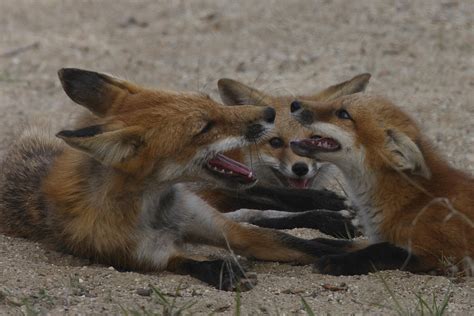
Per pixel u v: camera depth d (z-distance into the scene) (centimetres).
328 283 1012
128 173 1038
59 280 1002
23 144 1295
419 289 998
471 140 1573
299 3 2569
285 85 1928
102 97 1094
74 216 1075
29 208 1159
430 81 1894
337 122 1149
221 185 1079
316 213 1299
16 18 2673
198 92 1106
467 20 2273
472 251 1052
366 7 2464
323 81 1942
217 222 1151
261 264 1141
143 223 1079
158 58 2211
